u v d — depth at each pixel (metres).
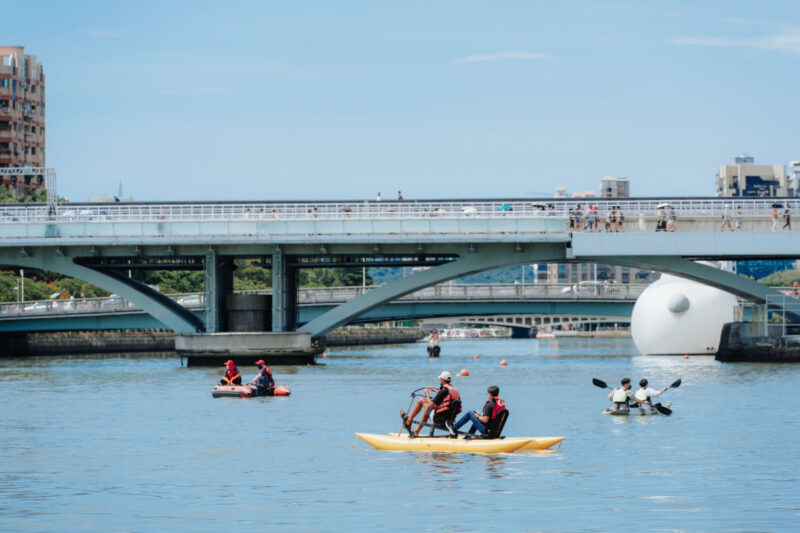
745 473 33.66
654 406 51.00
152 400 60.84
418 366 99.25
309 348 97.94
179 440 42.25
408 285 99.25
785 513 27.73
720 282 96.75
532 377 81.12
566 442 40.88
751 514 27.62
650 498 29.72
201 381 77.50
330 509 28.55
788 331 97.94
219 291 100.19
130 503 29.55
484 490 31.03
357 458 37.16
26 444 41.44
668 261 95.94
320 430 45.22
